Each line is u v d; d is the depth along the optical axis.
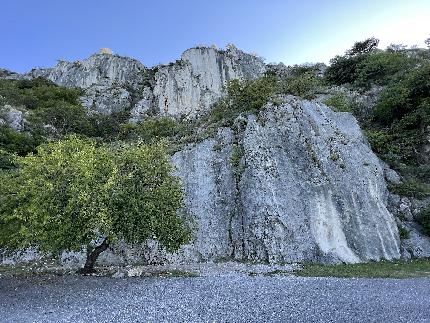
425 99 42.78
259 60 123.31
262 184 29.61
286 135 32.84
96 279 20.09
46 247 19.81
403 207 31.50
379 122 46.34
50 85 104.62
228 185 31.22
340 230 27.95
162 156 24.12
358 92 52.81
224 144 34.34
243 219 28.84
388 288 17.11
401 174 36.25
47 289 17.89
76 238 19.72
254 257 26.56
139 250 26.94
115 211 20.69
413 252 27.97
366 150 34.06
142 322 12.07
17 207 20.48
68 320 12.58
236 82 40.50
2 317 13.23
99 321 12.36
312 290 16.59
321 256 25.97
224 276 20.61
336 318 12.10
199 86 108.56
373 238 27.98
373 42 74.75
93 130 73.62
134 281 19.45
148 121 72.00
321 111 36.03
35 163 21.06
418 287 17.38
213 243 28.12
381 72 55.19
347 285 17.80
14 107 70.81
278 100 35.97
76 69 123.75
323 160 31.53
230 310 13.23
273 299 14.86
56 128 68.38
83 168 20.44
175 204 23.25
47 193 19.67
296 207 28.55
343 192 29.95
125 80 116.62
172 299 15.22
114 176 20.61
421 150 39.59
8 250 22.97
